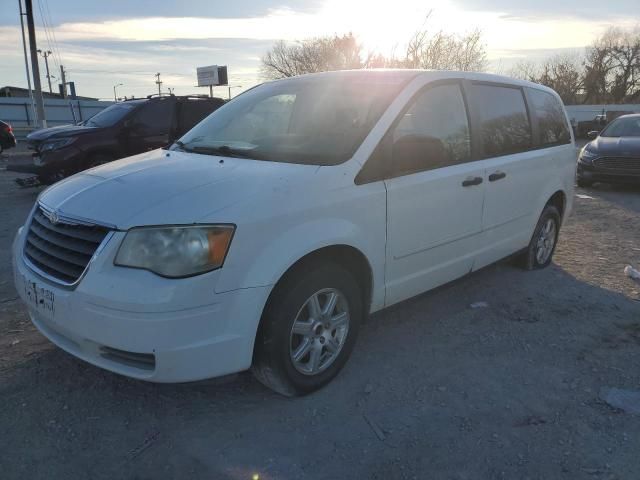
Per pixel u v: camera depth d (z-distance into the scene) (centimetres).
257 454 259
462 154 393
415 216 346
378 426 281
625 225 752
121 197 274
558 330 401
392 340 380
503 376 333
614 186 1126
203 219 252
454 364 347
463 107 399
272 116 384
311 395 309
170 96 1035
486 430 279
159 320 243
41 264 287
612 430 280
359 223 309
